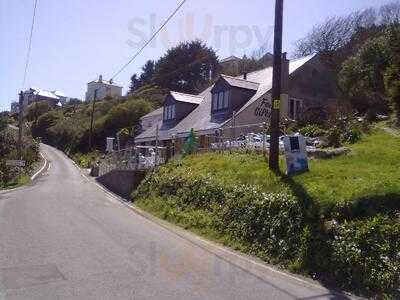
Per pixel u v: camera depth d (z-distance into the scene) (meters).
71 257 10.60
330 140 18.77
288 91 33.28
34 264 9.91
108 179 34.69
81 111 96.12
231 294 8.27
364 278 8.63
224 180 16.23
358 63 29.05
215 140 26.08
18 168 43.00
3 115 63.84
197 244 12.74
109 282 8.73
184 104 41.00
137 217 17.97
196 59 63.22
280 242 10.95
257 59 59.09
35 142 71.44
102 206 21.19
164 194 20.36
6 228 14.09
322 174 13.15
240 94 33.50
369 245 9.04
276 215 11.81
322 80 34.94
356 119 20.28
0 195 25.84
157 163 25.80
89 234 13.58
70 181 39.97
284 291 8.56
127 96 82.06
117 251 11.41
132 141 57.78
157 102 70.12
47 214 17.45
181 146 29.16
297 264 10.01
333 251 9.51
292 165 14.12
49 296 7.83
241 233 12.65
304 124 25.53
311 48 51.00
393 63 22.67
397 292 8.09
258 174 14.99
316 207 10.80
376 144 16.70
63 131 90.75
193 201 17.08
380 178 11.66
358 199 10.23
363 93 26.95
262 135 20.56
